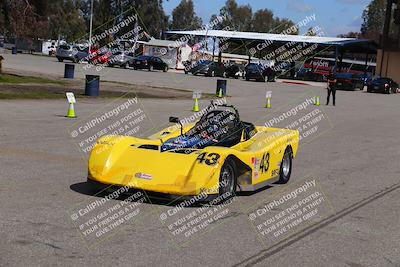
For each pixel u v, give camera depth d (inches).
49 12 1503.4
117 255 227.9
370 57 3767.2
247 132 395.5
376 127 878.4
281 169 404.2
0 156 430.6
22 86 1186.6
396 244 269.3
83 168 409.4
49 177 370.0
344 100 1567.4
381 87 2107.5
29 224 261.3
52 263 213.2
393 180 443.5
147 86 1549.0
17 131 571.5
